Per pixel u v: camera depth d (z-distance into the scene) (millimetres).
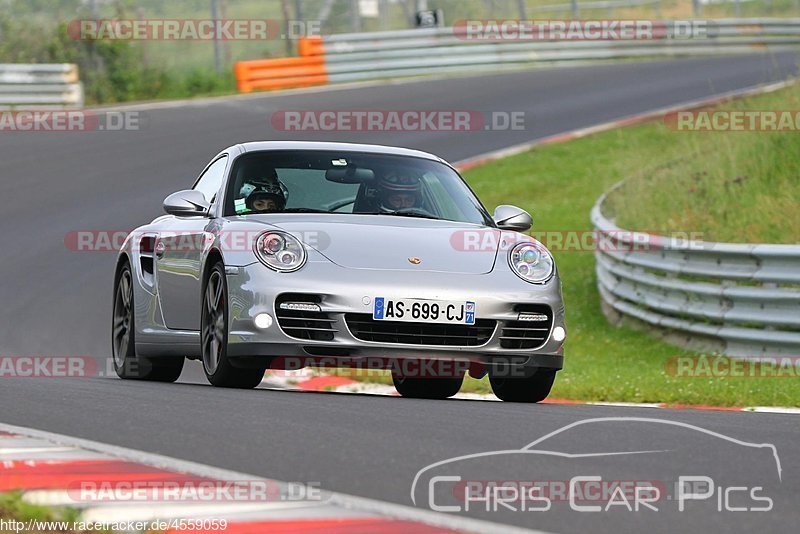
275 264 23344
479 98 94375
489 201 66938
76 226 59000
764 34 122938
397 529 11664
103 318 45656
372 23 120438
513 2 136250
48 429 17766
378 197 26500
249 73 98688
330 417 19266
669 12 146125
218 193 26531
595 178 70375
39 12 103125
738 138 56062
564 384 30016
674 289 42375
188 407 20219
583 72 108125
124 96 98562
